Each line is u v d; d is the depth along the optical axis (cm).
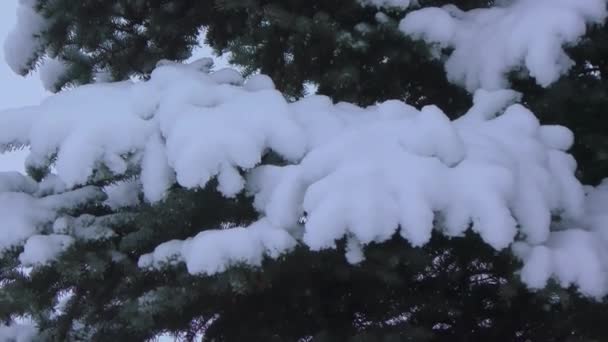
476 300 335
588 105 340
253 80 317
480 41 341
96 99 289
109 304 309
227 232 246
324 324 311
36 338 324
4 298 270
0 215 276
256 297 302
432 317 329
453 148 247
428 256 281
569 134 290
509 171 238
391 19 346
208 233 248
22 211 279
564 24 302
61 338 318
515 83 337
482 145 258
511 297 284
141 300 260
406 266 301
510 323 325
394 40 352
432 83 390
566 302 246
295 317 313
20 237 271
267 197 259
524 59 314
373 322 313
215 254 241
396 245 266
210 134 253
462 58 344
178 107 271
